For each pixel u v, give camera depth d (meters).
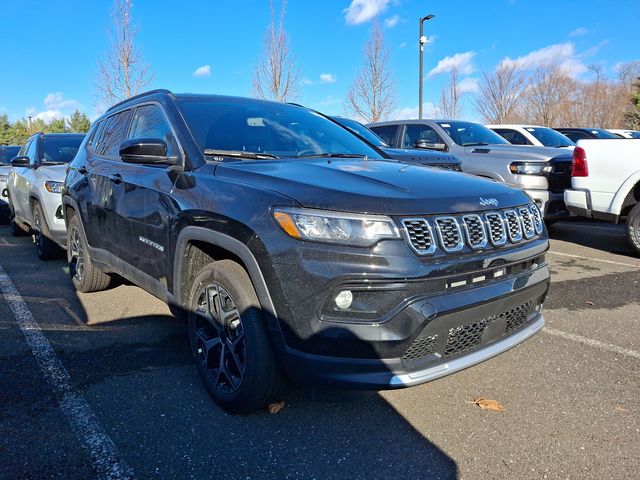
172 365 3.44
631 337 3.93
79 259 5.01
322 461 2.43
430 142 8.34
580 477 2.31
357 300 2.30
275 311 2.43
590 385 3.16
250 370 2.59
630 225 6.50
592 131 13.23
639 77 37.53
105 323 4.23
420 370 2.38
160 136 3.60
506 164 7.53
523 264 2.80
